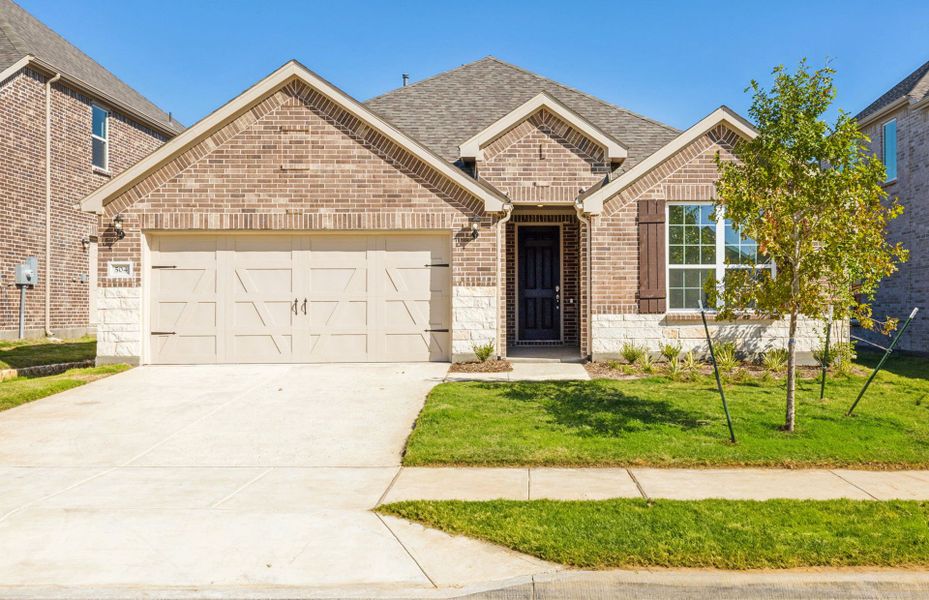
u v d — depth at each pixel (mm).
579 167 13266
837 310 7434
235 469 6762
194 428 8289
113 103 20500
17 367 12258
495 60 17250
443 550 4680
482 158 13188
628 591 4148
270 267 12523
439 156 12273
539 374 11273
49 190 17969
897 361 14602
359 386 10516
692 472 6465
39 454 7273
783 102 7336
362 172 12352
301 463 6957
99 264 12203
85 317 19547
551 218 15023
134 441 7762
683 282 12648
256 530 5078
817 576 4184
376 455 7227
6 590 4156
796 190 7359
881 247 7703
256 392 10164
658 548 4527
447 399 9258
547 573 4277
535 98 13102
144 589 4176
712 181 12469
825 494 5738
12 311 16812
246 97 12148
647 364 11484
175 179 12266
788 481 6145
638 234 12492
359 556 4609
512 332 15117
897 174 17203
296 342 12508
